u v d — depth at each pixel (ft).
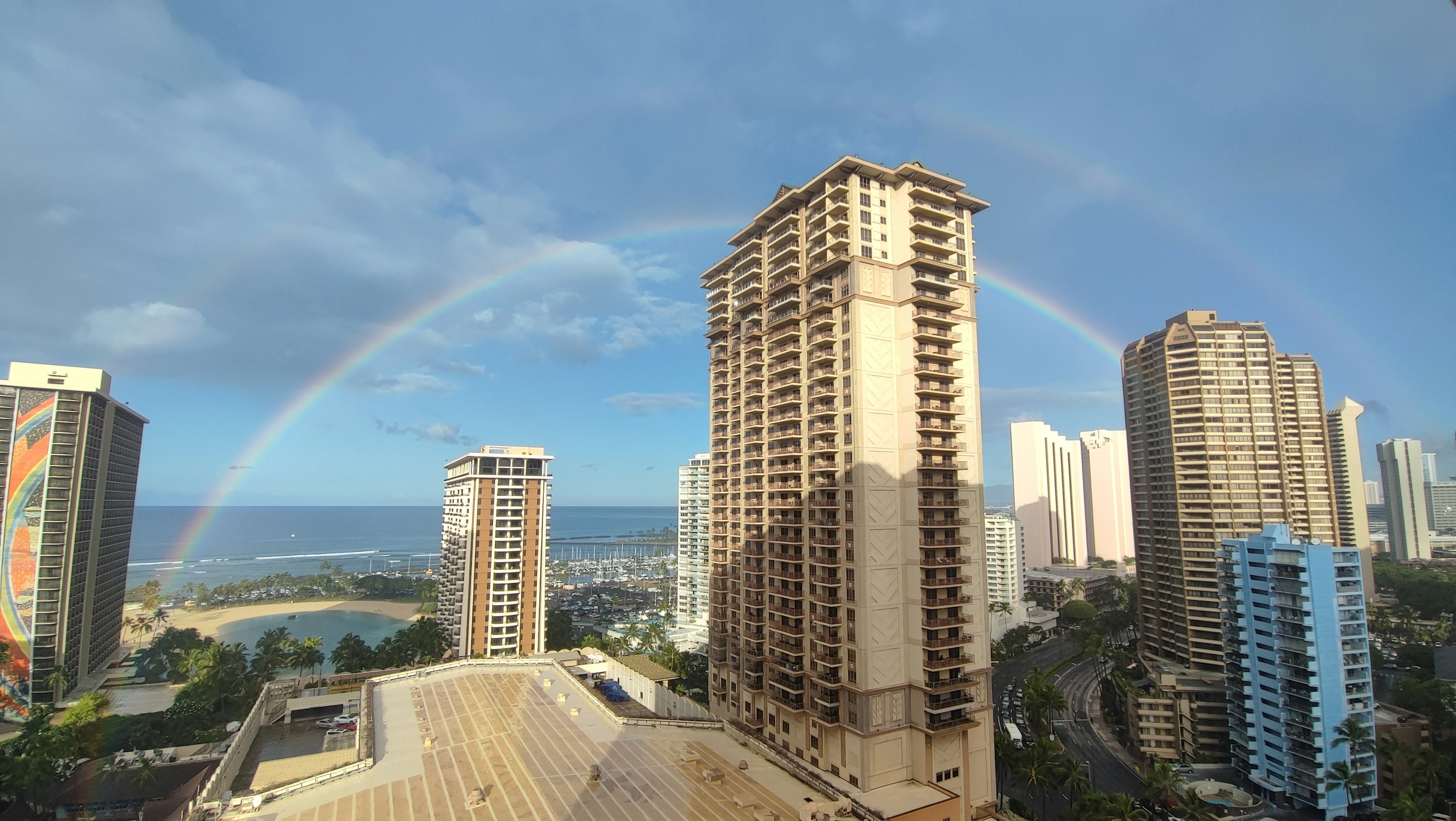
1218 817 392.27
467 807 240.73
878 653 327.26
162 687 618.44
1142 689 547.49
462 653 620.90
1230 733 453.58
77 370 590.55
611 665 543.80
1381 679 553.64
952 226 380.78
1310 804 396.98
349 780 265.13
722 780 264.72
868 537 330.13
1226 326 626.64
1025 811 376.27
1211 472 602.03
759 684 390.21
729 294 456.86
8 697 542.16
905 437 346.13
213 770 383.45
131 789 380.37
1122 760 497.05
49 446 577.84
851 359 344.49
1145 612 651.25
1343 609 408.67
